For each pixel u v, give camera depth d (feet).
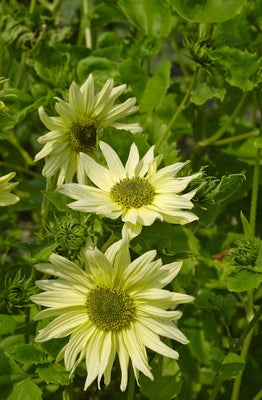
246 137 3.22
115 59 3.31
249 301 2.82
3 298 2.56
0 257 3.42
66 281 2.32
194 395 3.01
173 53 4.52
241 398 3.08
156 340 2.29
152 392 2.65
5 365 2.57
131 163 2.46
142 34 3.40
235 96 3.42
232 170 3.28
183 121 3.33
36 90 3.04
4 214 3.37
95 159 2.65
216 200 2.48
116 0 3.53
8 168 3.69
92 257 2.28
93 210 2.32
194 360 3.03
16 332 2.83
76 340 2.31
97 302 2.31
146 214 2.32
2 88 3.02
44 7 3.46
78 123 2.62
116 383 3.22
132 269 2.29
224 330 3.31
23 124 3.89
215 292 3.05
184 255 2.57
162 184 2.38
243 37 3.12
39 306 2.67
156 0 3.24
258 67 2.83
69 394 2.72
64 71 3.00
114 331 2.31
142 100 3.13
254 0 3.20
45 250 2.41
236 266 2.53
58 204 2.58
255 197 2.85
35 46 3.10
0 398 2.55
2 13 3.33
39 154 2.63
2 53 3.22
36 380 2.72
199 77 3.17
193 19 2.87
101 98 2.61
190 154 3.40
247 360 3.10
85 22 3.57
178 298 2.28
